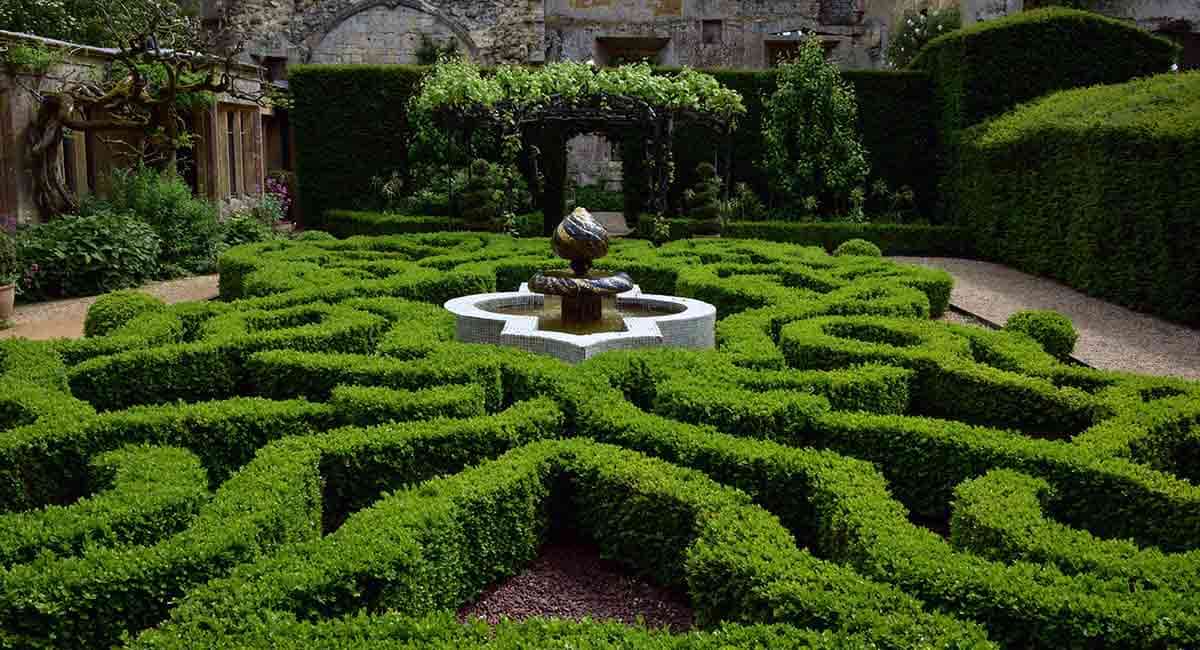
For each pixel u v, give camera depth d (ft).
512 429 14.64
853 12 87.81
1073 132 37.86
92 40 61.57
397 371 17.46
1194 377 23.99
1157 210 31.71
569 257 23.17
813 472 12.91
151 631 8.84
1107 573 10.07
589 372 17.58
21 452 13.65
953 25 71.87
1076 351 27.09
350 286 27.35
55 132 41.60
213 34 61.26
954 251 50.62
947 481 14.32
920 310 26.11
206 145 53.57
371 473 13.83
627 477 12.95
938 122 56.65
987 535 11.23
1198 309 30.19
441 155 56.13
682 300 26.11
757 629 8.87
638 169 57.06
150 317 23.08
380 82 58.65
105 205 43.21
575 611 12.26
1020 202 43.80
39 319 31.91
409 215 55.26
